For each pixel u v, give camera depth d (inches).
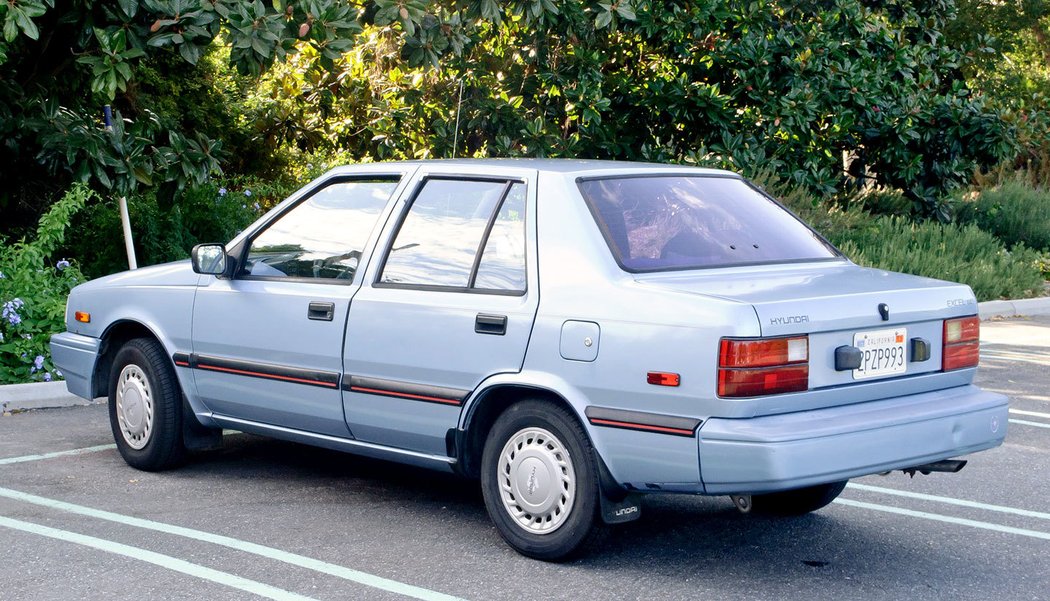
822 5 700.0
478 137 606.5
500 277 204.2
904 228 660.1
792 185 658.8
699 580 191.3
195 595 181.9
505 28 579.2
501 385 199.3
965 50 778.8
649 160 620.1
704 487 177.5
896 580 192.9
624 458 184.7
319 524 222.7
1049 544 214.5
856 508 239.3
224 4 362.6
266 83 674.2
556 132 589.9
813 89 652.7
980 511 237.1
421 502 239.8
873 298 190.4
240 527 220.2
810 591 186.7
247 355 240.1
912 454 185.6
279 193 582.9
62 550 204.8
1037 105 786.8
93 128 416.2
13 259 403.2
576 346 189.5
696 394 176.4
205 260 241.9
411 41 417.4
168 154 417.1
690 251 201.9
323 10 362.6
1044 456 287.1
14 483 252.7
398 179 227.6
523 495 199.3
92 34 403.9
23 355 365.7
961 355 204.1
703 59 653.9
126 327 271.7
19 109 442.0
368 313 218.7
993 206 767.7
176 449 260.2
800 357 179.8
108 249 462.9
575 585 187.8
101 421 321.7
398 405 214.2
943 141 714.8
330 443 232.1
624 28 605.6
